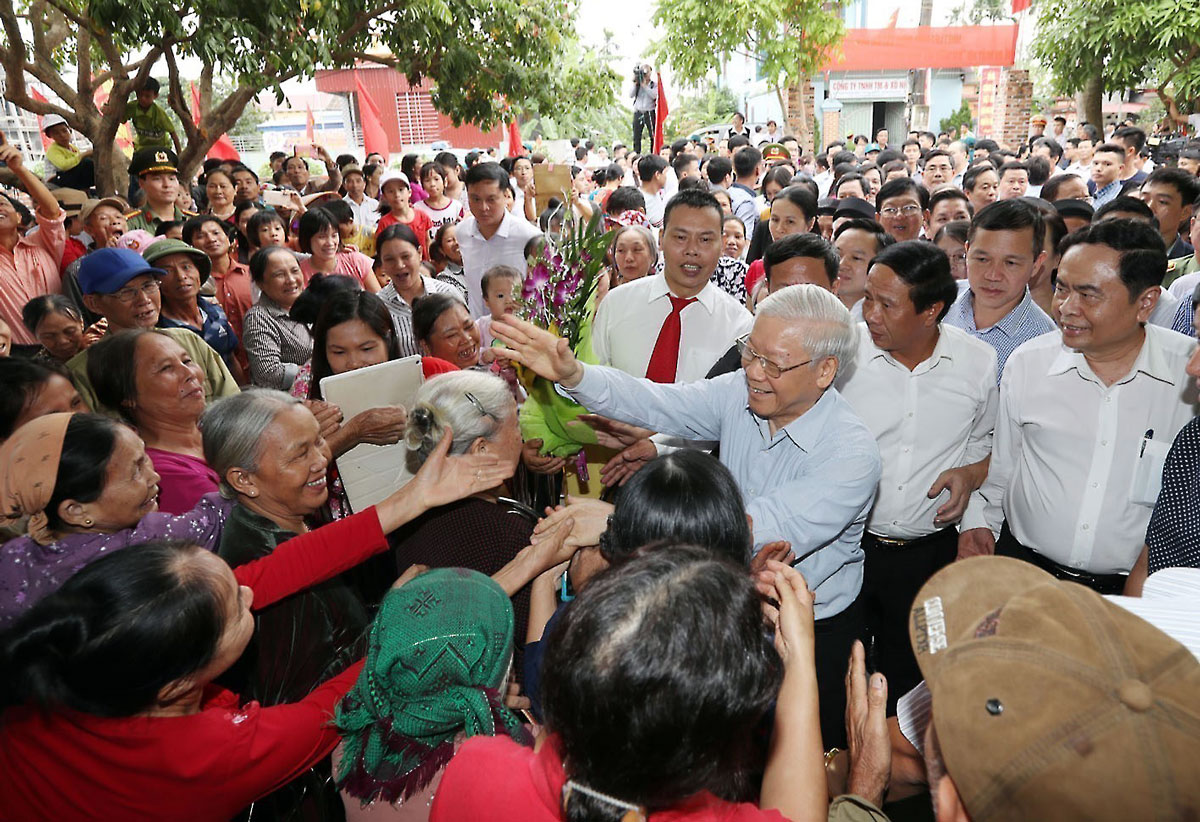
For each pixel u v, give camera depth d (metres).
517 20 6.96
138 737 1.17
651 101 13.65
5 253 4.43
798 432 1.96
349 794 1.29
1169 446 2.18
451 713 1.18
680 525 1.38
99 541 1.64
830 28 12.73
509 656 1.29
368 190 8.84
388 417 2.32
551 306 2.31
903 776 1.43
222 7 5.30
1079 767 0.81
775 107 20.52
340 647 1.72
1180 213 4.16
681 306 3.12
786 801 1.10
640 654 0.81
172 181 5.65
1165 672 0.84
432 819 1.03
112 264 3.08
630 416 2.11
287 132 19.77
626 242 3.82
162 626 1.13
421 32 6.62
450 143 15.58
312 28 6.04
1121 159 6.58
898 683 2.78
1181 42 11.34
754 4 12.07
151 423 2.25
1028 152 11.66
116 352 2.20
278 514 1.81
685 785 0.84
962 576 1.08
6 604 1.55
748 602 0.90
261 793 1.29
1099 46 11.79
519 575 1.64
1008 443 2.52
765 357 1.83
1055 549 2.37
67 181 7.19
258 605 1.56
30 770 1.17
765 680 0.88
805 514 1.83
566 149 9.75
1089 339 2.13
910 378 2.54
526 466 2.63
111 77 6.50
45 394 2.05
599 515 1.76
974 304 3.06
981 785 0.87
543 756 0.95
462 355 3.21
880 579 2.69
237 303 4.75
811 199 4.34
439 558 1.79
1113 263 2.05
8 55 5.90
